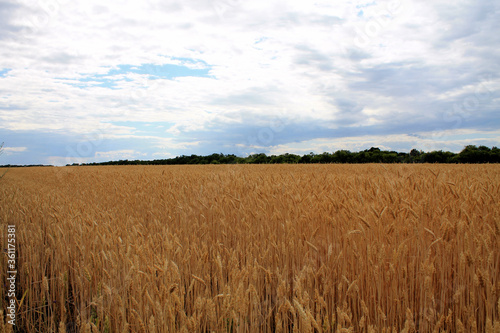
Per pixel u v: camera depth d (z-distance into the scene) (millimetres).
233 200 5336
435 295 3348
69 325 3285
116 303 2654
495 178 7105
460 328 2088
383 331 2270
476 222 3609
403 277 3121
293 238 3910
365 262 3336
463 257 2760
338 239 3820
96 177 13609
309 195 5016
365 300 3193
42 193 8203
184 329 1958
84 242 4016
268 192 5945
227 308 2150
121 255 3184
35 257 3803
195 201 5758
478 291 2738
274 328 3125
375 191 4742
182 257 3529
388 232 3273
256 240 4098
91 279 3160
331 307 3088
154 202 6445
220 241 4734
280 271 3680
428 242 3688
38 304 3551
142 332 2252
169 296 2236
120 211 5688
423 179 5738
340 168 16859
